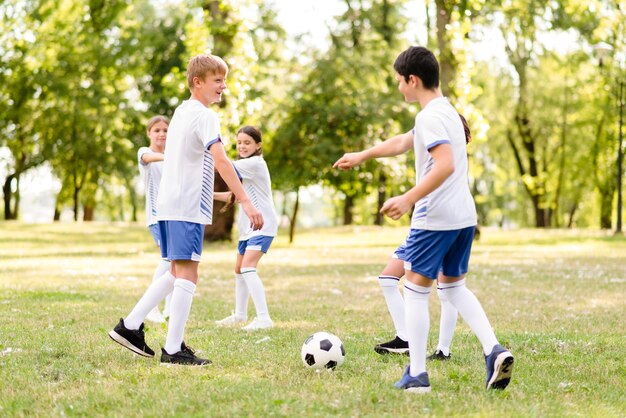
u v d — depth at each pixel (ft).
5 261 48.75
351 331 20.48
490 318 23.59
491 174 133.59
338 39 95.81
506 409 11.84
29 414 11.64
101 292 29.89
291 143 72.02
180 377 13.93
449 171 12.30
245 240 22.07
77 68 102.22
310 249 69.31
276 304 27.17
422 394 12.74
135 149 109.29
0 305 25.20
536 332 20.59
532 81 108.58
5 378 13.91
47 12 88.43
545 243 77.15
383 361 16.20
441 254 12.88
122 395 12.51
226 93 64.90
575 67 102.94
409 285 13.21
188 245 15.07
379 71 78.59
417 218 12.92
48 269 41.98
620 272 41.91
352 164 14.57
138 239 83.35
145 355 15.58
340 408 11.69
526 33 86.02
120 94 103.14
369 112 71.51
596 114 109.60
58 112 105.50
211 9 69.05
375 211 118.73
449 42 72.90
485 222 159.63
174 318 15.26
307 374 14.48
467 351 17.35
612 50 85.51
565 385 13.78
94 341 17.97
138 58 94.07
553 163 123.03
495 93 108.78
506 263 49.06
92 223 110.63
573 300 28.60
